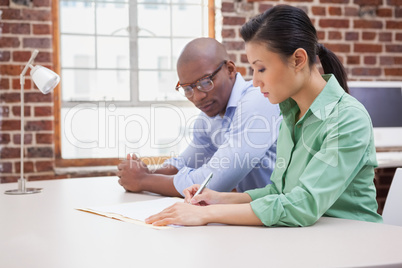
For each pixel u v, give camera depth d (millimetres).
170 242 896
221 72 1577
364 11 3271
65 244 896
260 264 741
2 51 2812
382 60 3316
